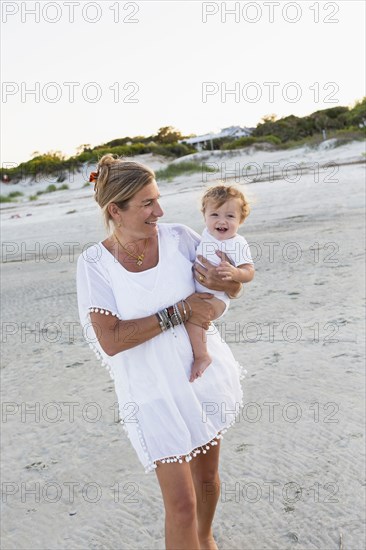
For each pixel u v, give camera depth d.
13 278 11.67
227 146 39.69
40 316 8.41
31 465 4.39
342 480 3.62
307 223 12.75
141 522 3.56
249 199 3.04
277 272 8.81
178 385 2.72
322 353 5.48
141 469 4.14
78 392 5.58
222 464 3.96
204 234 3.00
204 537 3.07
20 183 35.12
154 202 2.67
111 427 4.80
